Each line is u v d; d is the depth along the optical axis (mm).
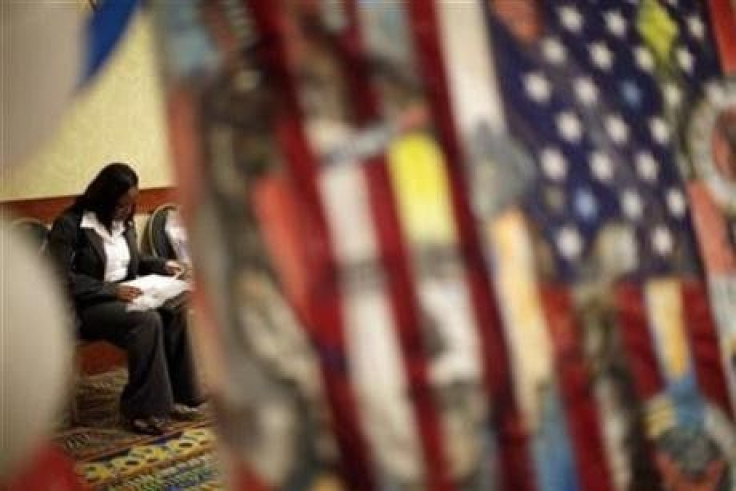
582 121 1001
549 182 964
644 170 1038
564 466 931
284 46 831
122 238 2697
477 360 893
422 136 893
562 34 1016
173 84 778
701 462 1026
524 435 911
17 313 661
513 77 962
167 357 2568
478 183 919
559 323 947
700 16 1145
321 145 839
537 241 946
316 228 828
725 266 1082
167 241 3219
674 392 1019
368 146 861
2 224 722
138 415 2430
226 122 798
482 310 900
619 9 1078
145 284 2555
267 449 790
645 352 1005
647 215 1030
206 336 780
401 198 871
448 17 929
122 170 2631
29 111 721
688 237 1062
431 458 858
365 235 850
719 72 1138
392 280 857
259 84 815
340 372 826
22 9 708
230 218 792
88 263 2561
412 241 872
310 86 840
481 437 889
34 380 672
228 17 806
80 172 3139
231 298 788
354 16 873
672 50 1104
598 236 988
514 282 926
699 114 1103
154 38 775
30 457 726
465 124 920
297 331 811
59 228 2508
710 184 1091
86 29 740
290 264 814
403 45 896
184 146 778
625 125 1036
